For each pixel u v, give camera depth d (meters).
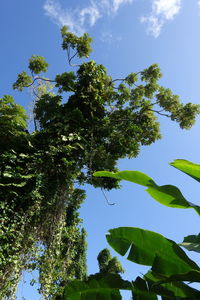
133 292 1.90
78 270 11.43
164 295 1.79
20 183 6.00
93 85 9.20
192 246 1.80
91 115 8.47
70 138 7.29
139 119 11.88
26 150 7.00
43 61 11.59
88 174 8.90
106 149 9.52
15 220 5.53
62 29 11.55
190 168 1.68
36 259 5.57
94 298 1.93
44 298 5.29
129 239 2.01
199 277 1.55
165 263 1.82
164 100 12.27
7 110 8.50
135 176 1.82
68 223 7.88
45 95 9.64
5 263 4.96
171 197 1.86
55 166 6.82
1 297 4.77
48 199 6.35
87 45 11.51
